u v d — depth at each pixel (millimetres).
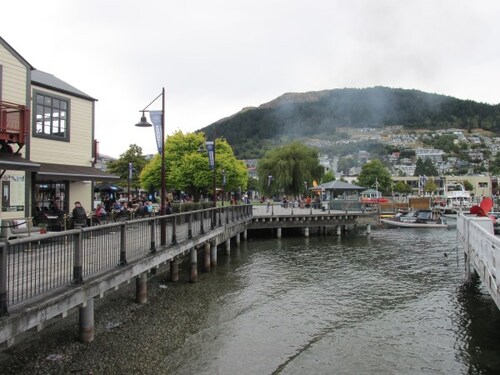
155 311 13227
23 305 6930
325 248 30594
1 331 6152
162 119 15773
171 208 24828
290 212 42938
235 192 57500
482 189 128875
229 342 11148
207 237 19781
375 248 30766
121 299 13945
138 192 59844
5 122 14070
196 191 44375
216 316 13352
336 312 14273
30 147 17781
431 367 9961
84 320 9883
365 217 40312
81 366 8859
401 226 49344
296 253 27859
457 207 72000
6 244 6387
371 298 16156
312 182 65875
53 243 8109
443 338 11922
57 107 19406
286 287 17734
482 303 15562
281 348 10922
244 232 34219
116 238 11016
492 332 12391
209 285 17703
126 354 9711
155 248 13188
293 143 69875
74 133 20422
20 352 9180
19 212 16484
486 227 17281
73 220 16484
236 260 24703
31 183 17438
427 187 114312
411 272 21469
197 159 41812
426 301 15820
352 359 10336
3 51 15789
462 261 24938
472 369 9859
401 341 11633
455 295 16734
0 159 13219
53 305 7438
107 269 10180
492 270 10266
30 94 17000
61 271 8477
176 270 18125
